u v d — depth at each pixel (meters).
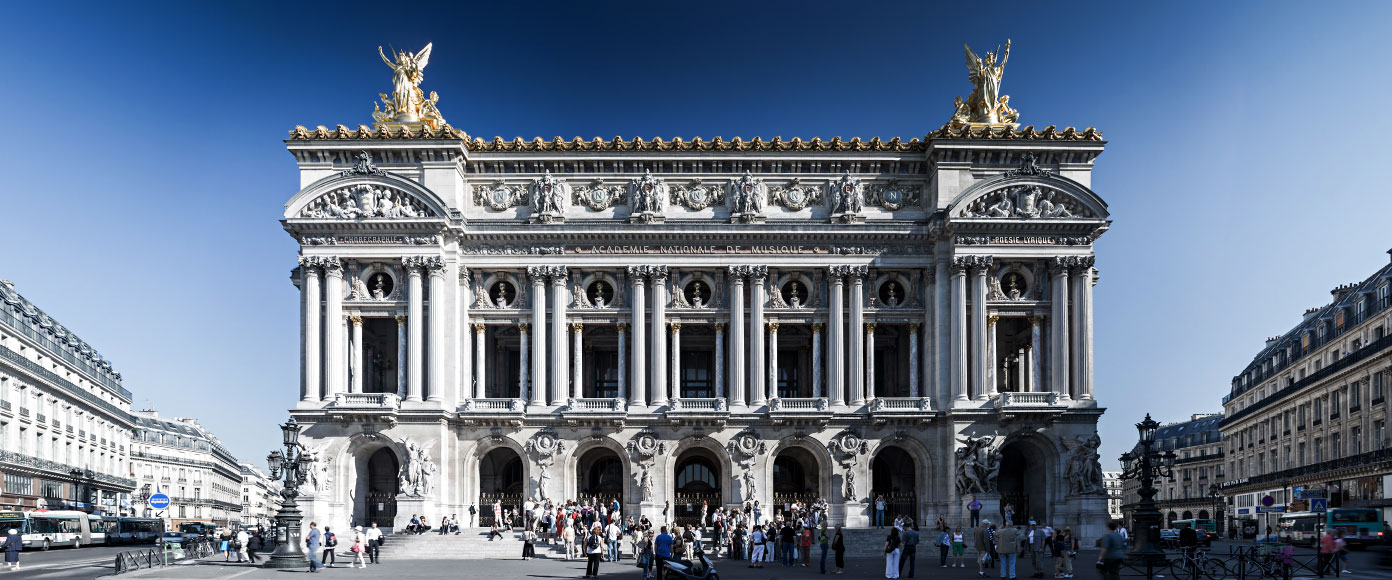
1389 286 102.50
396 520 83.12
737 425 86.56
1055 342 85.50
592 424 86.12
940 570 61.78
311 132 86.75
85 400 130.12
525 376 87.62
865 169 89.38
